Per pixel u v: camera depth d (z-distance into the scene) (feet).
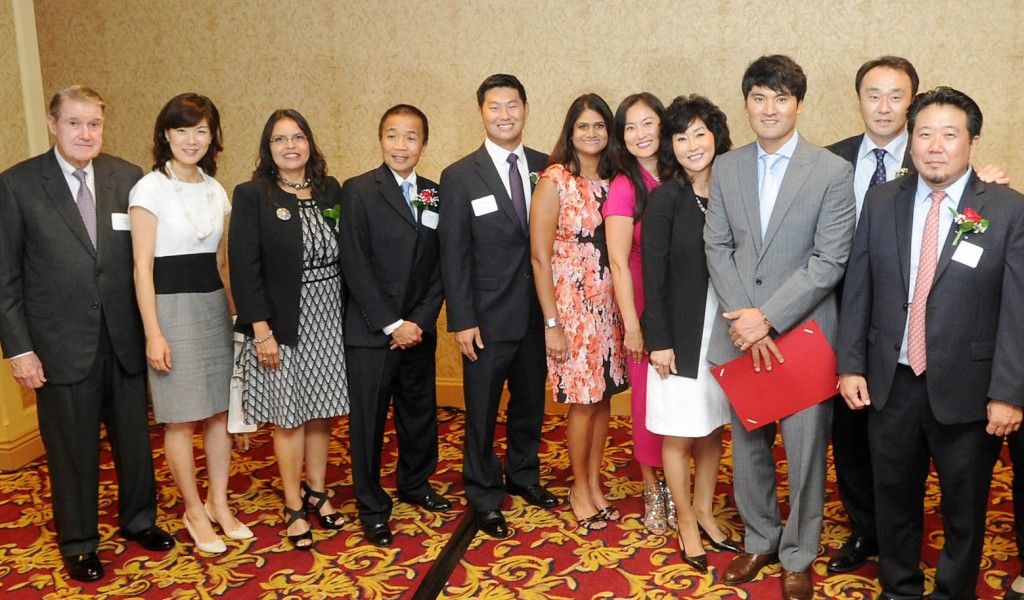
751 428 8.77
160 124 9.63
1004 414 7.44
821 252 8.34
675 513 10.59
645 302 9.37
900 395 8.04
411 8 14.65
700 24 13.74
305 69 15.19
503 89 10.11
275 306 9.85
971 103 7.49
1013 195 7.55
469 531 10.58
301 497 11.08
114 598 9.15
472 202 10.12
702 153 9.11
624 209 9.73
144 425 10.15
